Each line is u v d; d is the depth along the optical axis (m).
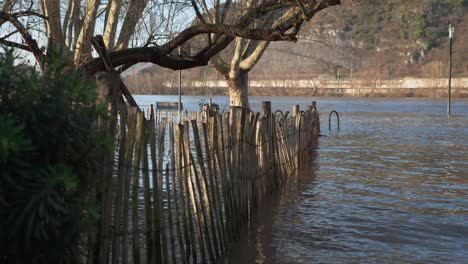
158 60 12.94
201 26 12.40
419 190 15.70
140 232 6.98
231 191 9.77
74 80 4.59
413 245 10.27
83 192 4.69
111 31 15.80
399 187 16.16
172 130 7.70
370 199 14.33
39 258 4.31
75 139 4.50
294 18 11.93
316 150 25.97
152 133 7.07
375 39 155.12
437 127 41.88
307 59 144.88
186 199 7.95
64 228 4.30
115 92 6.14
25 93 4.32
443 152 25.36
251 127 11.31
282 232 10.78
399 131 38.06
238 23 12.56
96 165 4.79
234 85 35.47
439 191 15.60
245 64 34.88
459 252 9.85
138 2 15.24
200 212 8.38
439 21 155.25
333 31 154.25
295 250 9.74
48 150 4.36
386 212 12.87
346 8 21.03
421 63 145.38
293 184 16.22
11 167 3.99
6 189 4.00
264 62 144.38
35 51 11.79
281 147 15.84
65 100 4.48
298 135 19.61
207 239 8.47
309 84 130.00
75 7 15.95
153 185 7.14
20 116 4.27
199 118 36.94
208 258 8.50
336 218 12.12
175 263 7.57
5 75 4.29
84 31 14.94
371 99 109.38
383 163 21.45
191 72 123.38
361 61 149.12
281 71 140.25
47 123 4.33
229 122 9.75
